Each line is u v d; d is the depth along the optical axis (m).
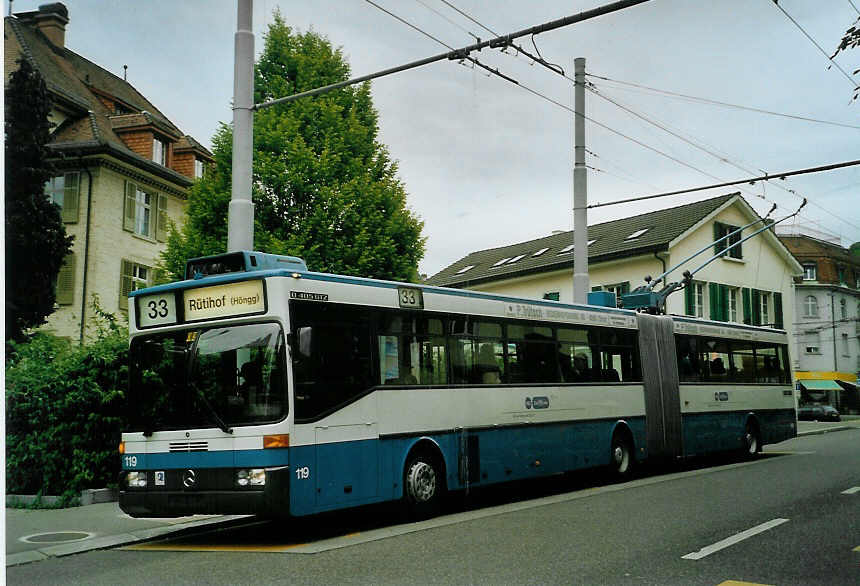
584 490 14.02
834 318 64.44
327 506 9.50
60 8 35.66
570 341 14.50
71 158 29.88
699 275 36.41
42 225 24.34
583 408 14.51
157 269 22.25
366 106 23.78
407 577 7.06
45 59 33.38
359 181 22.14
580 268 18.92
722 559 7.67
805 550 8.09
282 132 21.44
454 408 11.71
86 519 11.15
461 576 7.05
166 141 33.56
